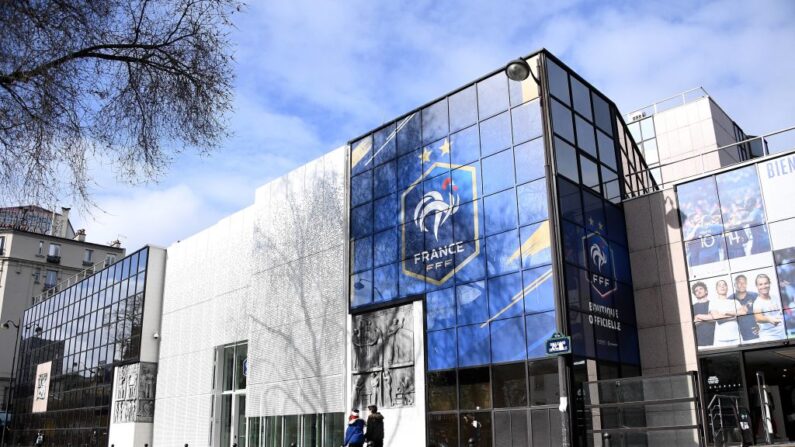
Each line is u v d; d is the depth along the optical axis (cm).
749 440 1819
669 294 2170
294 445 2784
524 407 1992
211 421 3469
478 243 2259
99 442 4431
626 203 2369
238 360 3472
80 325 5175
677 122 4075
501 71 2339
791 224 1909
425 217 2470
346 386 2609
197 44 1121
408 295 2448
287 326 2988
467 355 2194
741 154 4194
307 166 3105
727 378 1948
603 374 2017
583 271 2081
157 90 1098
